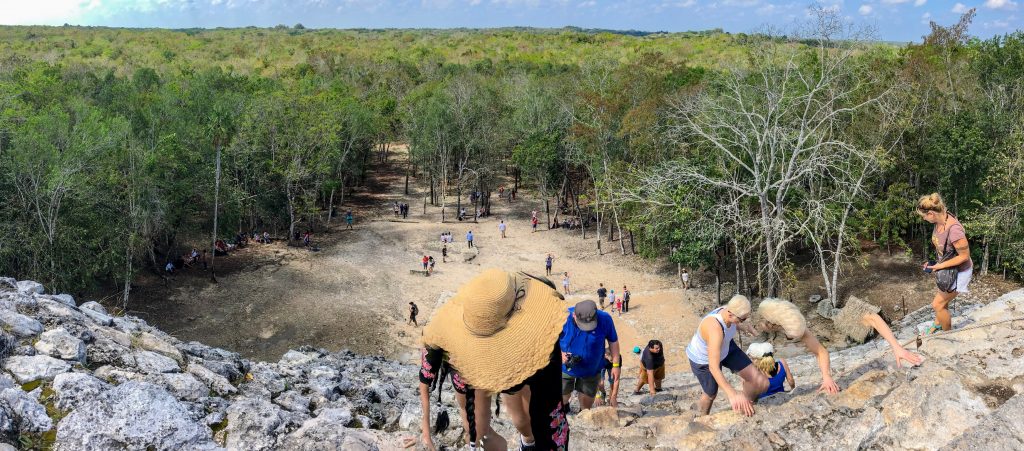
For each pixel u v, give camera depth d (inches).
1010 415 165.0
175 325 1253.1
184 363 299.9
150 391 228.7
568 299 1437.0
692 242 1256.8
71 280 1196.5
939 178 1338.6
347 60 3927.2
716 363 249.8
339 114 2057.1
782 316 251.8
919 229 1521.9
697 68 2074.3
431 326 126.4
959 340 278.4
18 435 203.8
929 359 254.8
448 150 2215.8
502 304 115.1
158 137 1562.5
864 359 371.2
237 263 1612.9
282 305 1363.2
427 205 2348.7
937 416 193.5
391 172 2883.9
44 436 207.2
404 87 3221.0
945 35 1568.7
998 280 1294.3
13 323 268.8
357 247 1791.3
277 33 7746.1
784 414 217.3
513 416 143.9
